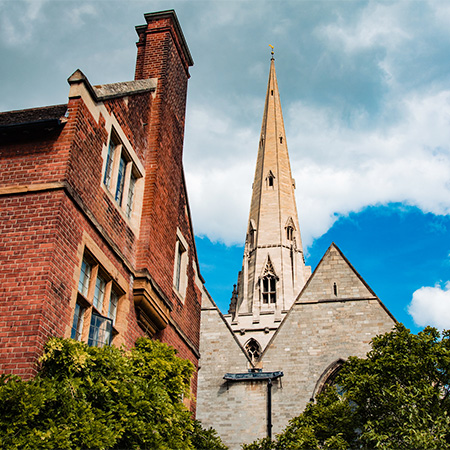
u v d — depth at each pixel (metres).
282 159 85.69
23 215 12.12
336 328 31.81
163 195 18.41
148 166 17.95
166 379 13.85
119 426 10.52
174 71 21.00
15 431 8.93
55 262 11.67
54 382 10.04
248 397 30.69
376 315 31.78
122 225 15.66
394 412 19.81
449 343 21.00
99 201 14.29
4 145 13.15
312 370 30.89
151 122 18.83
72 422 9.63
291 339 32.00
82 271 13.30
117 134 15.88
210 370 32.22
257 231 78.44
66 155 12.80
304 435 23.89
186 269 21.36
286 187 82.88
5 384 9.23
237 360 32.47
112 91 15.86
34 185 12.41
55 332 11.35
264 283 74.88
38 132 13.15
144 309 16.11
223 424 30.12
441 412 19.34
